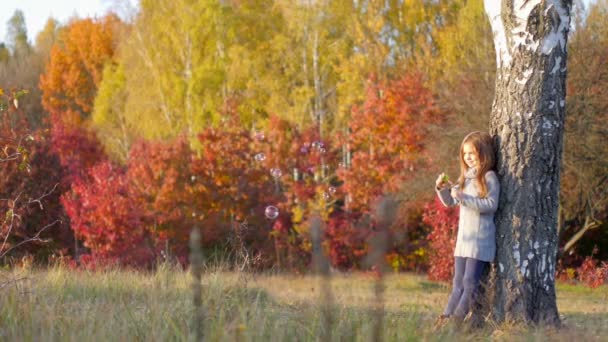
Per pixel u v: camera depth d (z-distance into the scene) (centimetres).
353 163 2334
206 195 2155
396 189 2186
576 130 1945
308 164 2320
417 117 2317
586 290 1777
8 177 1997
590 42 2028
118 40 3931
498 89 523
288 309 520
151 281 639
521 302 505
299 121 2783
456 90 2141
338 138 2439
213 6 3077
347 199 2369
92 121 3891
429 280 1848
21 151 610
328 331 317
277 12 3183
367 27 2808
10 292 483
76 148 2572
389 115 2347
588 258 2066
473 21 2619
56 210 2066
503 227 513
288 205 2223
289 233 2305
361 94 2725
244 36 3134
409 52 2862
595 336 465
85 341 378
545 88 505
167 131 3108
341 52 2886
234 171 2198
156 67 3161
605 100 1958
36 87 4569
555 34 505
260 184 2228
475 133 518
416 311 537
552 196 512
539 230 507
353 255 2156
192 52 3100
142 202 2100
